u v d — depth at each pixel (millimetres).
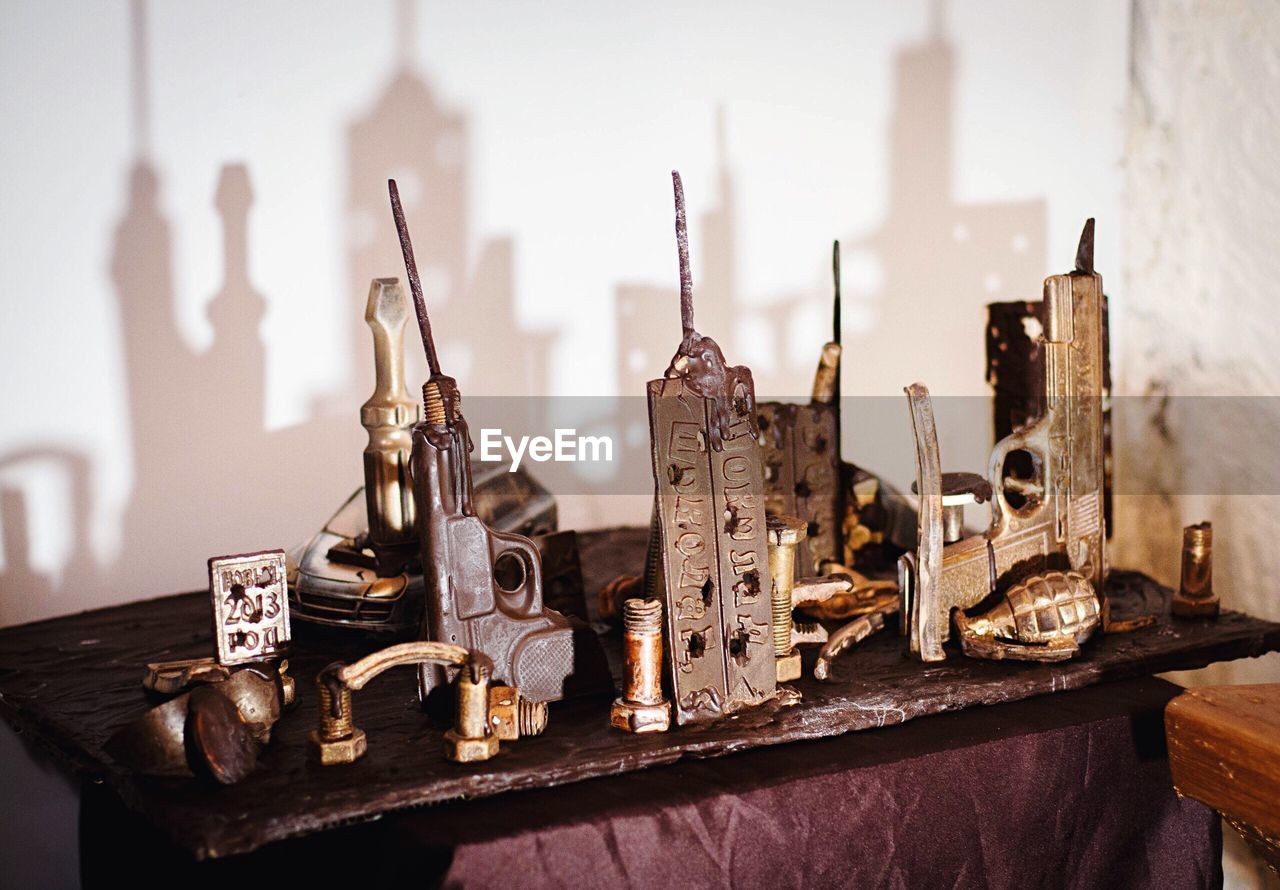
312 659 1444
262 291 1793
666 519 1207
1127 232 2107
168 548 1785
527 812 1072
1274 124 1808
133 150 1703
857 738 1232
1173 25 1982
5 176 1642
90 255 1695
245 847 1001
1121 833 1312
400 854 1020
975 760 1222
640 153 1963
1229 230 1896
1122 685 1382
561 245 1944
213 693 1125
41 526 1710
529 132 1902
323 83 1789
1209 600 1565
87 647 1526
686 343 1227
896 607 1460
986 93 2109
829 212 2066
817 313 2084
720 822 1109
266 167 1773
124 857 1232
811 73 2025
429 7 1829
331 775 1108
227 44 1734
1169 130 2004
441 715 1234
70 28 1654
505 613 1245
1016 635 1401
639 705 1209
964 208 2127
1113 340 2109
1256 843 1193
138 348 1735
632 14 1929
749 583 1252
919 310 2131
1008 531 1452
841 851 1169
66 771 1377
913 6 2059
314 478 1859
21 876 1338
